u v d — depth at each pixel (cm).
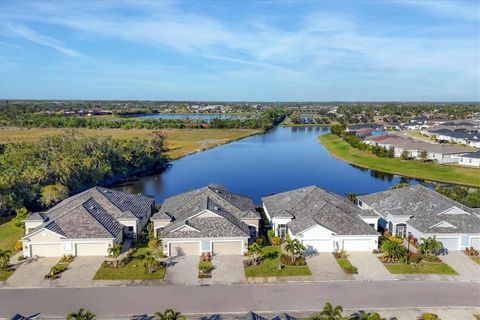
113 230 5094
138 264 4653
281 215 5559
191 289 4094
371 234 4988
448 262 4697
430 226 5125
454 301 3841
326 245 5003
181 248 4925
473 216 5328
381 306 3753
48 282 4234
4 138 15838
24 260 4769
